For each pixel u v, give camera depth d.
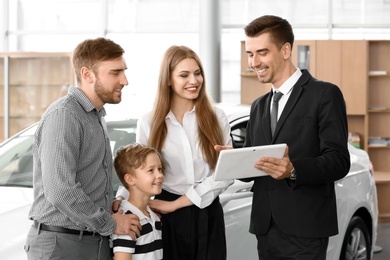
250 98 9.72
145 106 4.25
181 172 3.16
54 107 2.59
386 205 8.80
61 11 10.59
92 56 2.64
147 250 2.87
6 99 8.91
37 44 10.61
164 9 10.52
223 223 3.25
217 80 9.84
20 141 4.18
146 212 2.96
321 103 2.94
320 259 3.00
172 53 3.09
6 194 3.54
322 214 2.99
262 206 3.09
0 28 10.58
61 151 2.51
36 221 2.63
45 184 2.50
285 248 3.03
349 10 10.36
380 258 6.27
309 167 2.81
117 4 10.54
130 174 2.90
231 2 10.43
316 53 9.26
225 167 2.72
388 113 9.52
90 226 2.55
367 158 5.07
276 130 3.01
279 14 10.44
